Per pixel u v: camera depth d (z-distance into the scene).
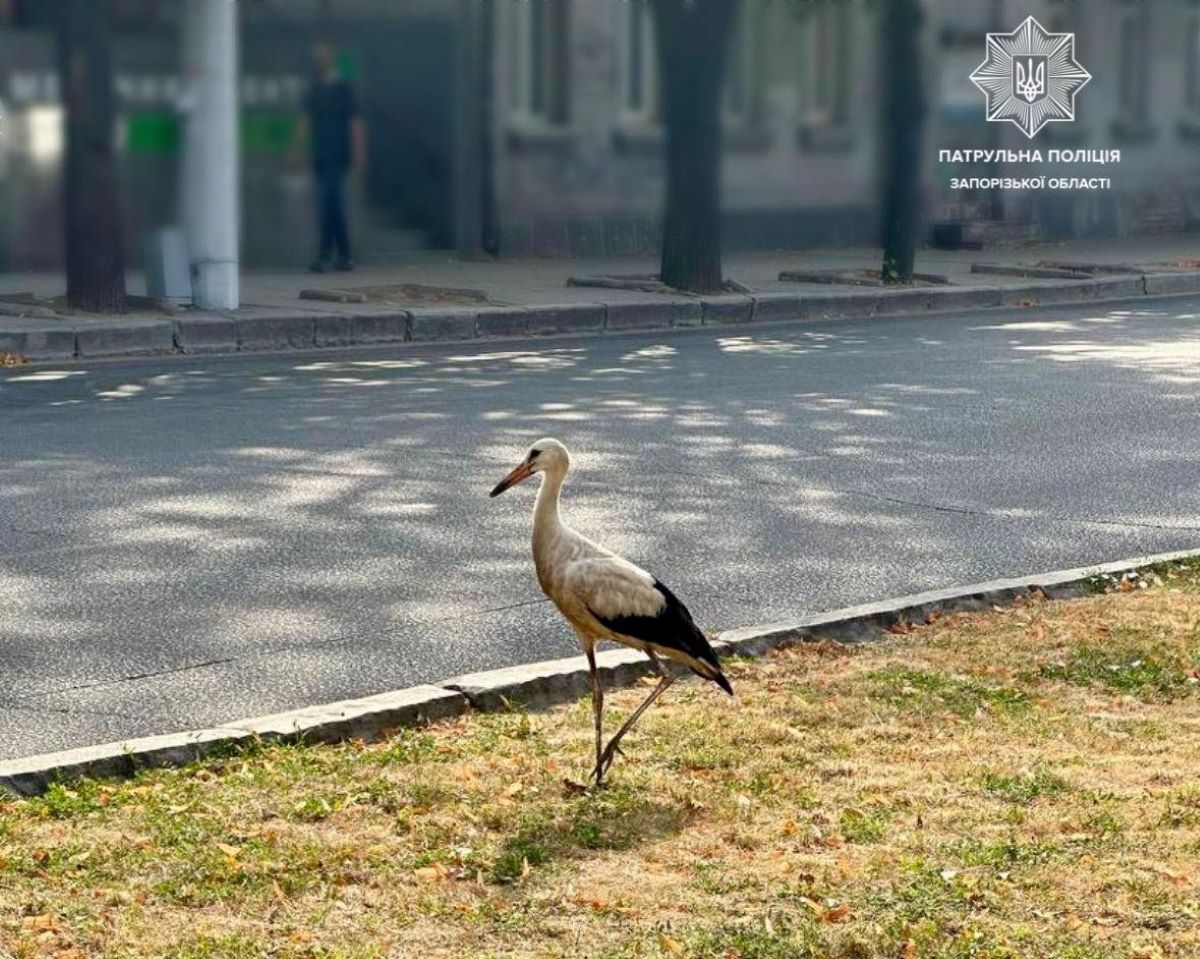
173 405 15.52
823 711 7.71
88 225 20.20
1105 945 5.50
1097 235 37.06
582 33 29.16
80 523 11.11
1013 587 9.73
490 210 28.45
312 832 6.31
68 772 6.79
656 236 30.19
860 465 13.43
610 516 11.59
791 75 31.83
